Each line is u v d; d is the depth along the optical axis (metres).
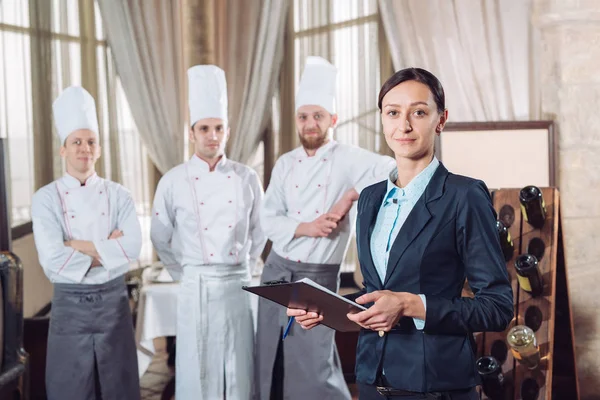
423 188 1.66
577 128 3.84
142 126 4.66
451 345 1.59
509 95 4.27
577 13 3.75
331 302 1.56
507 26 4.29
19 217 4.55
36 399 3.75
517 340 2.60
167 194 3.23
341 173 3.15
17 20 4.48
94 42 4.72
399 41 4.39
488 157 3.89
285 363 3.07
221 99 3.21
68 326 3.01
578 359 3.81
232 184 3.22
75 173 3.13
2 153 2.63
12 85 4.46
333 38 4.73
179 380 3.21
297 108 3.21
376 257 1.69
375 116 4.72
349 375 4.03
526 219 2.79
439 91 1.65
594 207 3.84
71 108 3.10
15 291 2.59
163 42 4.62
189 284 3.19
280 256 3.15
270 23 4.63
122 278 3.12
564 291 2.89
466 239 1.59
